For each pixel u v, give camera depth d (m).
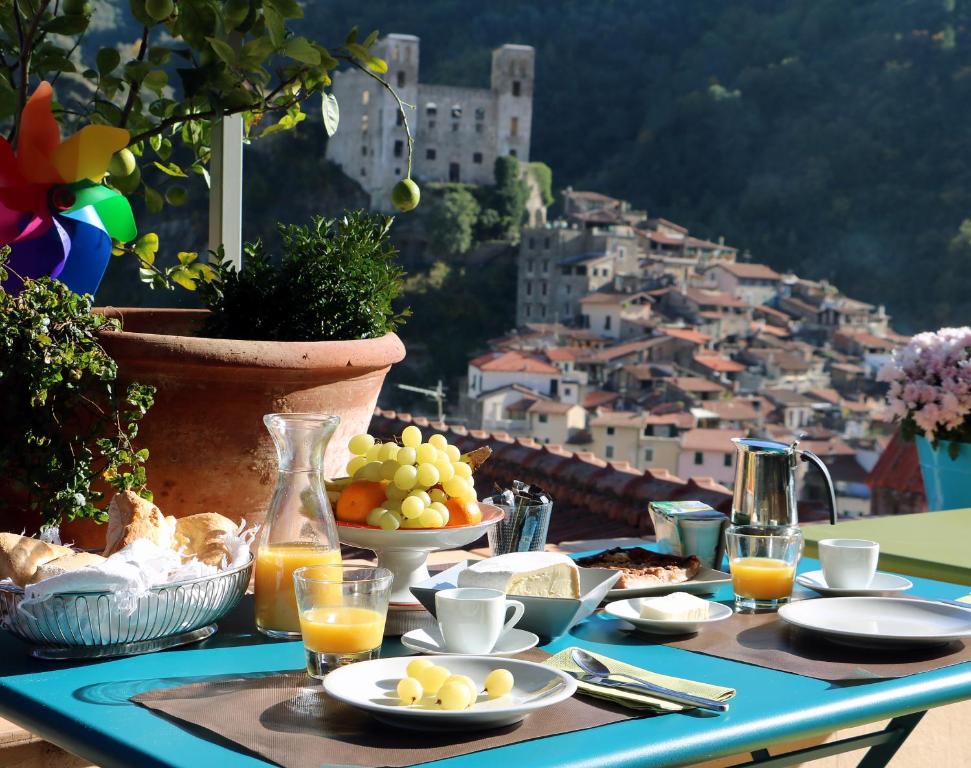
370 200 50.53
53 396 1.13
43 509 1.14
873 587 1.12
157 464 1.18
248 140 1.77
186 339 1.14
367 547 0.97
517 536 1.09
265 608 0.91
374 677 0.75
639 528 3.35
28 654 0.85
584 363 45.62
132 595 0.82
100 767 0.66
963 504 2.46
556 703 0.72
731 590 1.14
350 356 1.20
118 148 1.32
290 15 1.36
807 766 1.39
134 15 1.43
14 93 1.54
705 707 0.71
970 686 0.81
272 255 1.41
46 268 1.37
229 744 0.65
